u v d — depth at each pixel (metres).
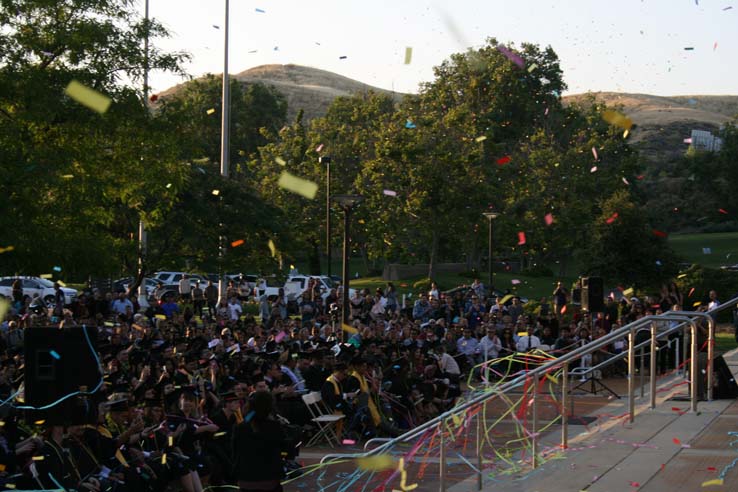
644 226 36.34
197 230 35.84
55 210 20.31
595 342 10.42
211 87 100.81
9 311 19.69
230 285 41.66
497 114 78.75
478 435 9.96
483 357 21.27
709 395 12.11
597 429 11.36
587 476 8.28
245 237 37.50
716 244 78.31
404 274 59.00
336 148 61.81
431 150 53.66
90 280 37.09
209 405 11.73
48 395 8.97
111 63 21.78
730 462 8.55
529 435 11.80
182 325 21.95
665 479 8.01
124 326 18.28
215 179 38.16
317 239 57.97
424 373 17.06
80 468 8.14
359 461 9.98
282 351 16.73
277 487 7.64
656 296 29.36
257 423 7.65
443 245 60.53
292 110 174.00
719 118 179.25
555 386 19.52
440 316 28.38
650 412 11.32
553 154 60.19
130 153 22.61
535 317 26.66
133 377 13.91
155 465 8.91
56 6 20.98
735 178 90.44
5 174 18.58
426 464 12.27
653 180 97.25
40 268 19.88
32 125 20.59
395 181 53.84
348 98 85.62
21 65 20.39
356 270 71.25
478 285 33.34
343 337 20.77
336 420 14.05
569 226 56.75
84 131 21.14
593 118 73.88
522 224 56.59
